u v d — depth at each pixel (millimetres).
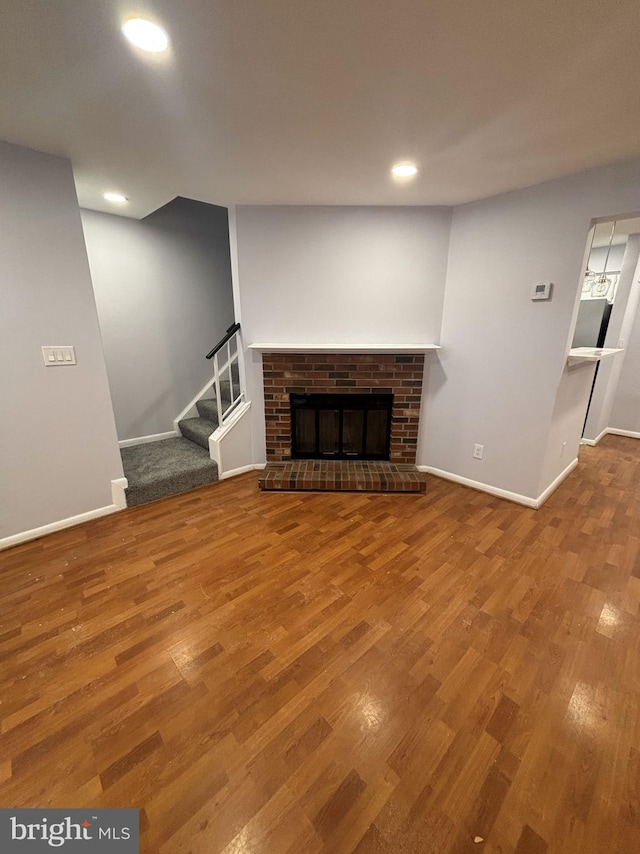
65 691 1387
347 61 1311
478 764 1157
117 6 1070
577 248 2338
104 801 1065
